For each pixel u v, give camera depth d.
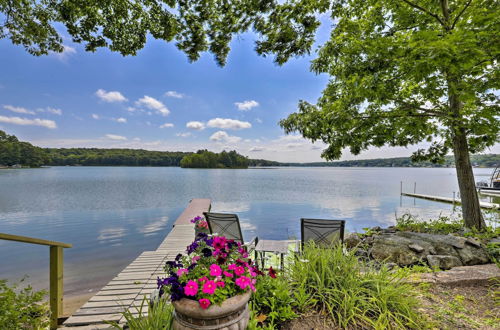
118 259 5.09
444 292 2.10
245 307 1.29
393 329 1.51
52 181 26.56
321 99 5.79
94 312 2.33
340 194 16.84
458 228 4.44
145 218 9.29
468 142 4.41
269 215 9.77
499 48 2.77
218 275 1.20
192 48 4.14
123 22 3.82
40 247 5.82
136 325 1.36
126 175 38.97
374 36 4.17
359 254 3.60
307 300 1.71
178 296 1.18
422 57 2.84
